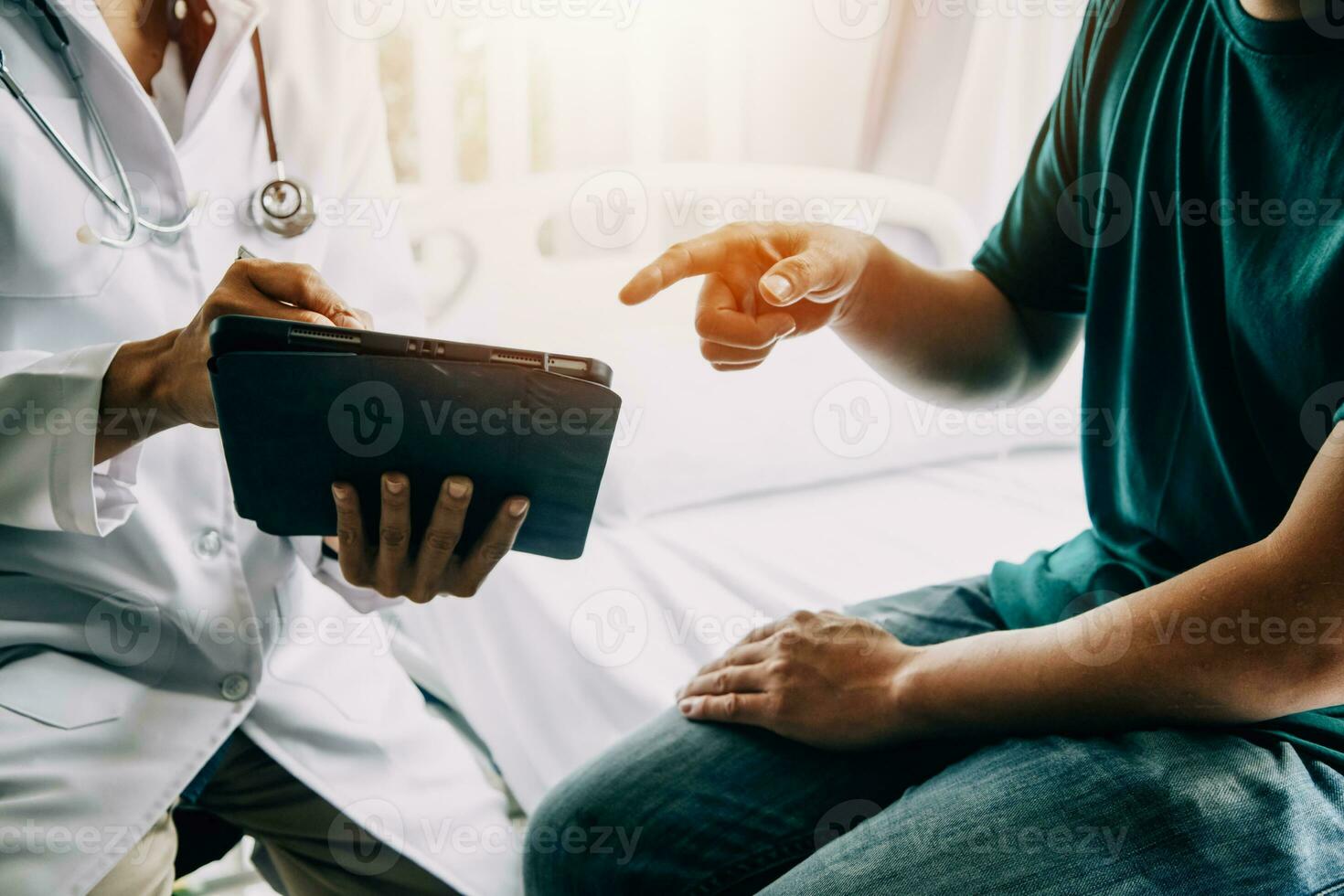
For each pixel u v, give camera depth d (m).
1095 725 0.68
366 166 1.15
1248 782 0.60
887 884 0.63
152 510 0.88
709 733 0.89
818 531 1.62
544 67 1.91
